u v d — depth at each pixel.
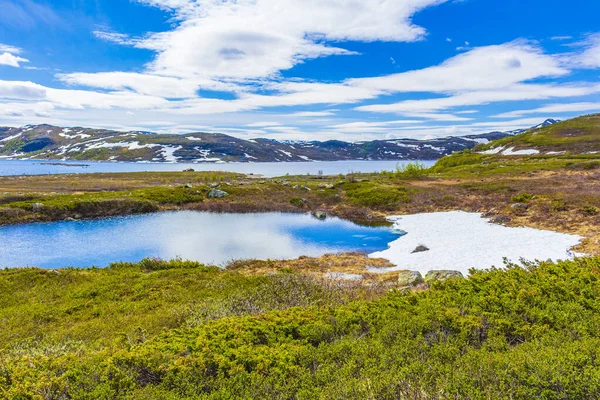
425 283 17.03
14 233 33.56
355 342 7.00
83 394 5.64
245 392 5.52
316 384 5.59
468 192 48.56
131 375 6.27
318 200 52.25
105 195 48.97
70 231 34.53
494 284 10.45
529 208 34.97
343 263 23.06
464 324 7.46
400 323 7.72
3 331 11.27
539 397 4.71
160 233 33.69
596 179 50.44
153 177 95.62
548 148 109.00
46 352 8.81
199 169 183.75
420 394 4.90
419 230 32.47
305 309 10.44
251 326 8.46
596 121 137.75
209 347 7.27
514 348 6.21
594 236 24.44
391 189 52.25
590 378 4.71
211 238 31.62
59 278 18.19
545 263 12.95
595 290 9.31
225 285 16.31
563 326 7.32
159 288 16.39
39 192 53.56
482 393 4.79
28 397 5.64
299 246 28.69
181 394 5.63
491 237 27.19
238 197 53.75
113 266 21.27
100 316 12.78
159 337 8.47
